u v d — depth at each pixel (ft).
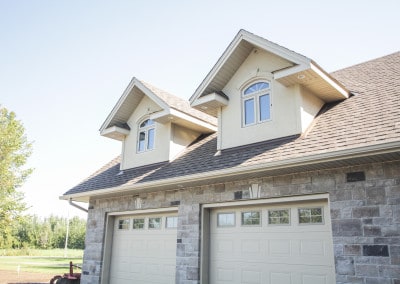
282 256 25.02
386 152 19.16
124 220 37.76
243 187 27.14
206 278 28.43
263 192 25.89
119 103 39.06
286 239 25.09
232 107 30.89
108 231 38.09
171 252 32.37
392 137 19.27
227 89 31.76
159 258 33.17
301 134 25.76
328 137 23.38
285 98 27.55
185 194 31.14
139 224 36.04
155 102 35.81
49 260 115.75
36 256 148.77
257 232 26.71
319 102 29.07
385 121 21.85
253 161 24.86
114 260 37.29
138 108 40.11
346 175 22.17
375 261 19.90
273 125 27.71
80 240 214.07
